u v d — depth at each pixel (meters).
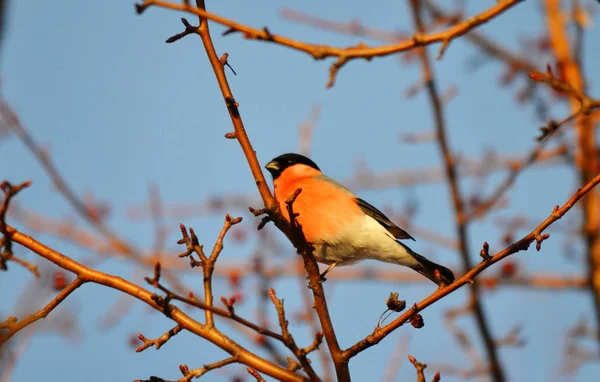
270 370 7.32
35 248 7.52
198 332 7.33
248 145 8.02
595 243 13.63
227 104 8.06
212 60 8.11
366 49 6.84
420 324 7.52
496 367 12.66
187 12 6.72
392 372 11.36
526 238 7.35
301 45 6.82
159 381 7.08
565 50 14.25
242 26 6.77
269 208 7.84
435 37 6.88
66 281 10.17
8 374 9.48
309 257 7.88
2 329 7.20
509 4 6.87
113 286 7.45
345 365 7.68
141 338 7.28
